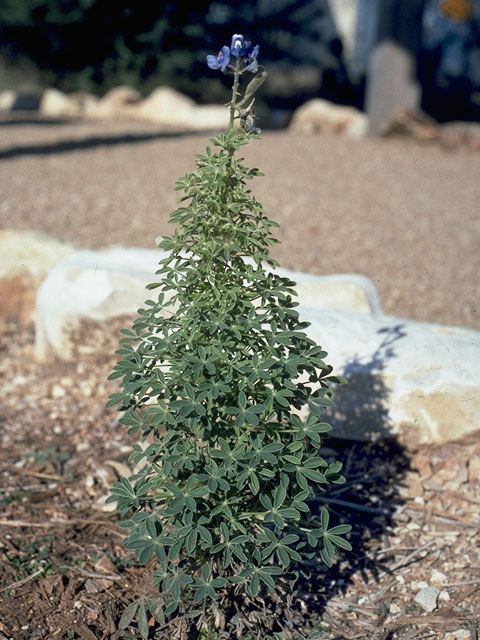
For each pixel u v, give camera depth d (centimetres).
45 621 299
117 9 1775
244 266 265
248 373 252
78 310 475
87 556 338
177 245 262
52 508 373
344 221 833
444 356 390
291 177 1009
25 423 457
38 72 1942
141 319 275
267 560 279
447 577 330
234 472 249
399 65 1299
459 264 721
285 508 259
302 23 2027
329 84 2056
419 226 828
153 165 1065
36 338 519
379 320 426
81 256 516
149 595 312
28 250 568
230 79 1928
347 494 380
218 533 265
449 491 383
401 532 358
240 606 295
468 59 2084
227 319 258
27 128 1374
